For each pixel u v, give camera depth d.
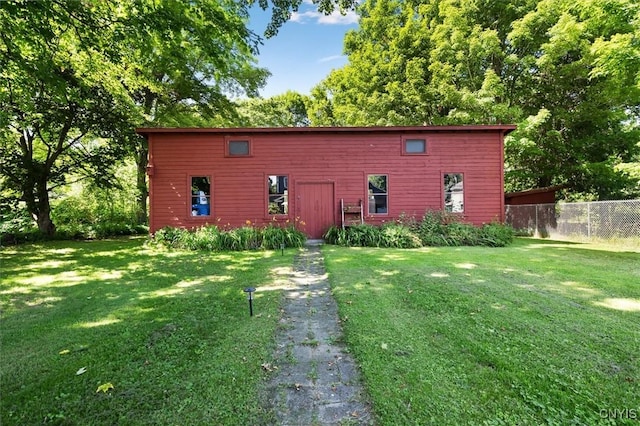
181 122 16.14
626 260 7.05
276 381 2.42
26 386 2.35
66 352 2.89
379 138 11.31
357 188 11.29
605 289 4.71
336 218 11.27
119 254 8.55
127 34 6.10
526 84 14.95
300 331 3.40
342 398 2.21
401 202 11.27
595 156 14.89
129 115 12.97
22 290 5.05
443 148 11.31
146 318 3.75
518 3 15.02
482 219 11.24
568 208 11.74
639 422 1.92
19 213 12.63
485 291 4.61
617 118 13.54
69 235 12.93
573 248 9.12
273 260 7.46
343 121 22.59
